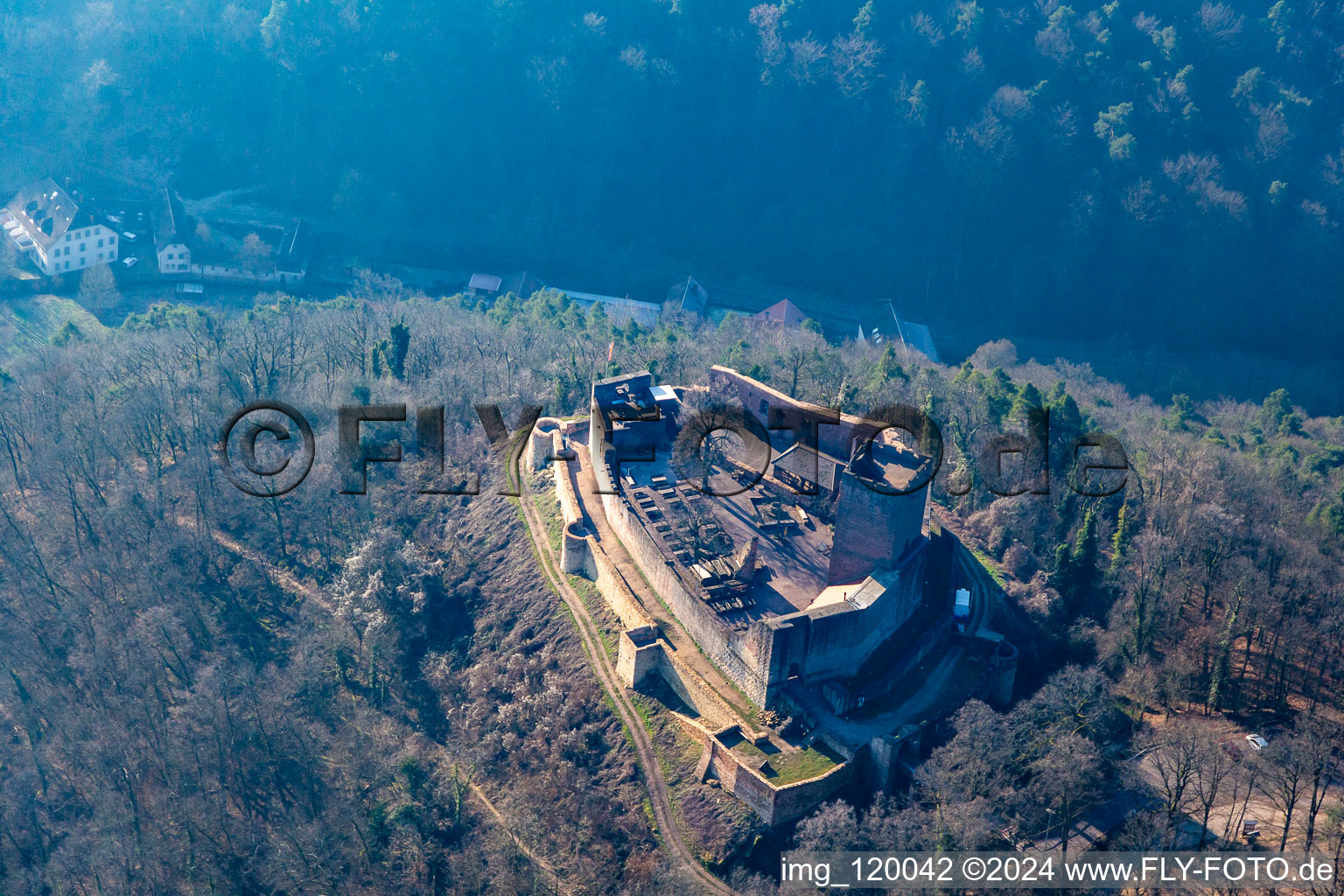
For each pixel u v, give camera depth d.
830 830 105.50
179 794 130.38
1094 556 139.12
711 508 142.50
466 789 126.69
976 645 128.25
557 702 128.50
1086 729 118.44
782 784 109.62
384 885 119.56
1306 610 136.75
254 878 123.25
